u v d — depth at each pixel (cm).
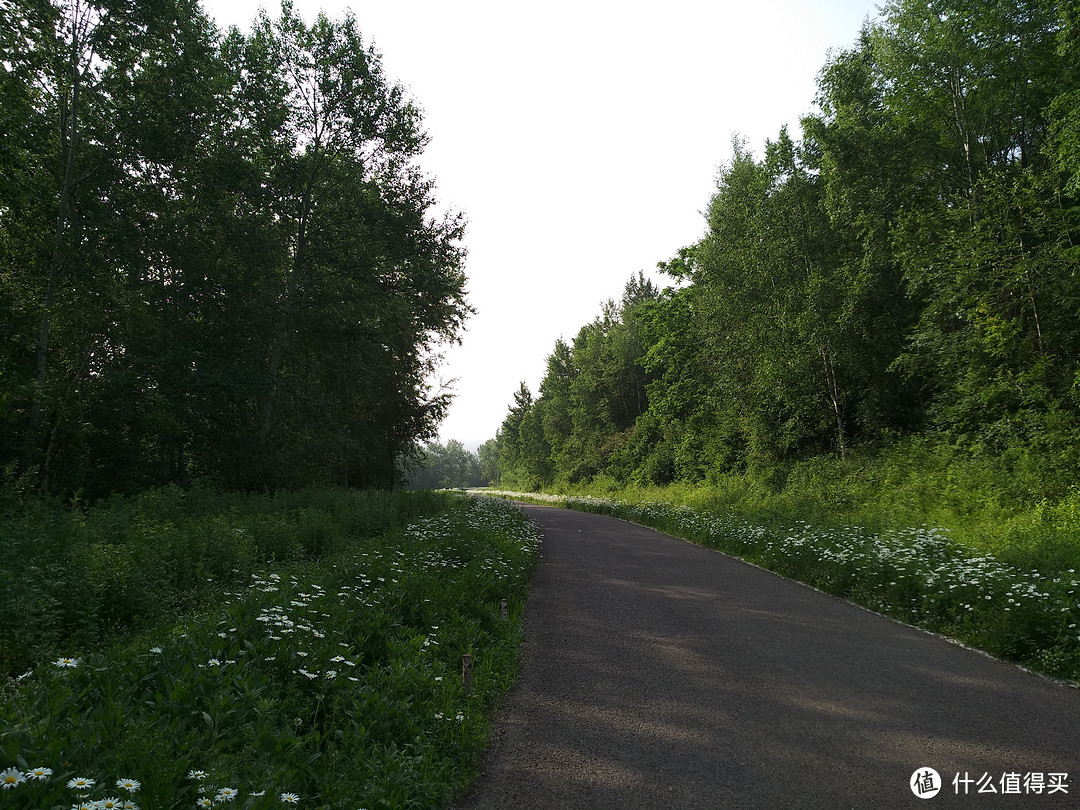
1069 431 1276
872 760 410
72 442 1844
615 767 409
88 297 1798
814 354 2175
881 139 1916
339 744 402
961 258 1467
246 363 2255
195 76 2017
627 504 3306
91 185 1911
